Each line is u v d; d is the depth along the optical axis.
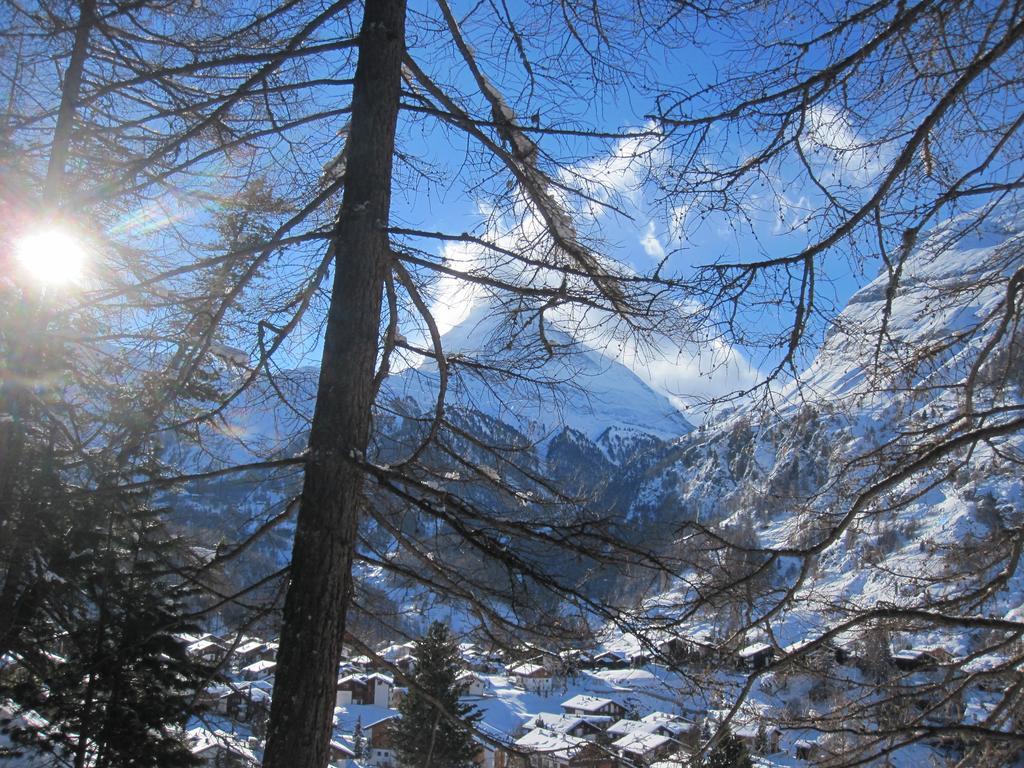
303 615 4.37
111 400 6.52
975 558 5.08
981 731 3.84
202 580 5.05
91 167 5.68
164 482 4.41
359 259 4.87
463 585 5.05
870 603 4.76
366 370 4.81
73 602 7.27
